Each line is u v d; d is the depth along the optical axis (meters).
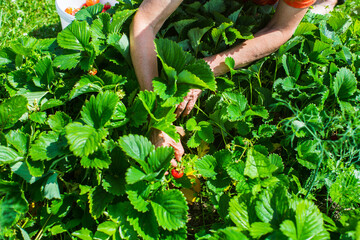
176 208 1.38
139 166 1.49
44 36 2.92
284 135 1.87
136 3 1.99
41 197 1.42
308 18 2.22
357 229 1.21
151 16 1.64
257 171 1.54
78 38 1.74
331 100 1.95
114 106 1.45
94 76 1.66
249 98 2.06
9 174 1.46
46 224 1.45
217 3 1.90
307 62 1.97
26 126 1.58
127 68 1.87
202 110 1.99
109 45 1.80
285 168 1.77
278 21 1.88
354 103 1.93
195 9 1.92
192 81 1.51
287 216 1.29
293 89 1.88
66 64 1.69
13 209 1.36
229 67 1.75
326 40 2.06
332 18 2.21
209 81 1.57
